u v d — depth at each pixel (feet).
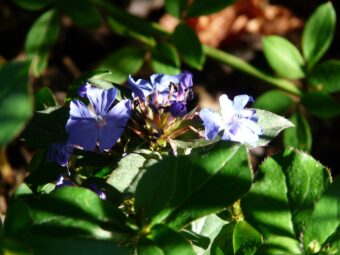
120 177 0.77
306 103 1.34
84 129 0.78
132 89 0.81
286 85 1.50
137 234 0.64
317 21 1.30
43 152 0.93
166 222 0.65
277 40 1.31
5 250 0.53
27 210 0.60
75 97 0.90
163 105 0.81
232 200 0.65
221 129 0.80
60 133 0.86
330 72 1.29
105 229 0.63
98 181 0.82
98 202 0.64
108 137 0.78
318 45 1.30
